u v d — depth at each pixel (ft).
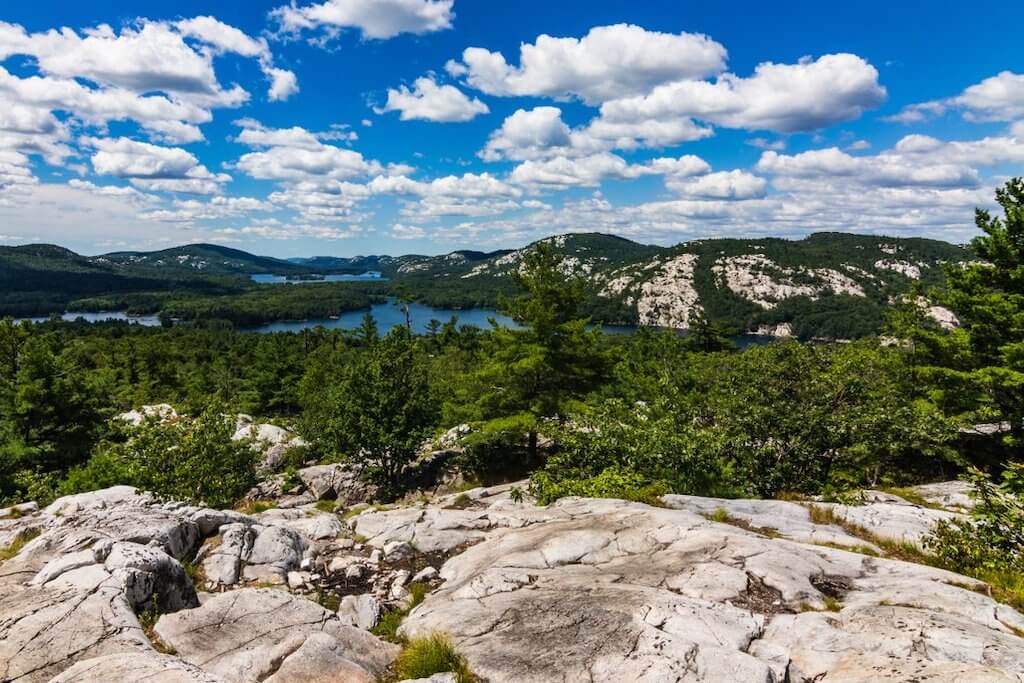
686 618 17.99
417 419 72.84
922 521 30.58
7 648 15.56
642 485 41.45
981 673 12.91
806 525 29.94
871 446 43.57
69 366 89.81
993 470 58.08
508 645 17.61
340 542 32.32
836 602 19.62
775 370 49.21
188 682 13.19
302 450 88.58
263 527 30.83
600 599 20.04
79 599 18.31
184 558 27.17
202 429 50.60
